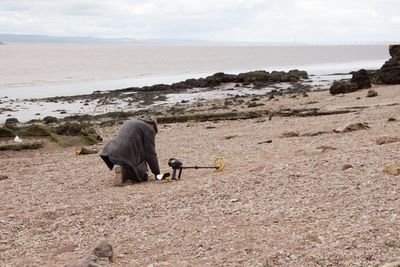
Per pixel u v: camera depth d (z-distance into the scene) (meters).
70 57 181.62
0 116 40.06
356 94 40.00
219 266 8.21
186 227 10.34
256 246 8.88
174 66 123.25
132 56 195.38
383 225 8.98
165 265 8.43
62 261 9.01
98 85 70.62
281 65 124.69
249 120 31.42
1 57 172.75
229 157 17.73
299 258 8.13
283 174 13.36
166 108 41.38
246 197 11.93
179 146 21.92
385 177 11.91
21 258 9.40
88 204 12.82
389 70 45.88
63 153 23.08
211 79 62.56
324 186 11.91
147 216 11.45
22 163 20.83
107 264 8.39
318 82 64.38
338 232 9.01
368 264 7.63
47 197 14.26
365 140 17.91
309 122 26.77
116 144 14.64
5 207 13.39
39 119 38.16
